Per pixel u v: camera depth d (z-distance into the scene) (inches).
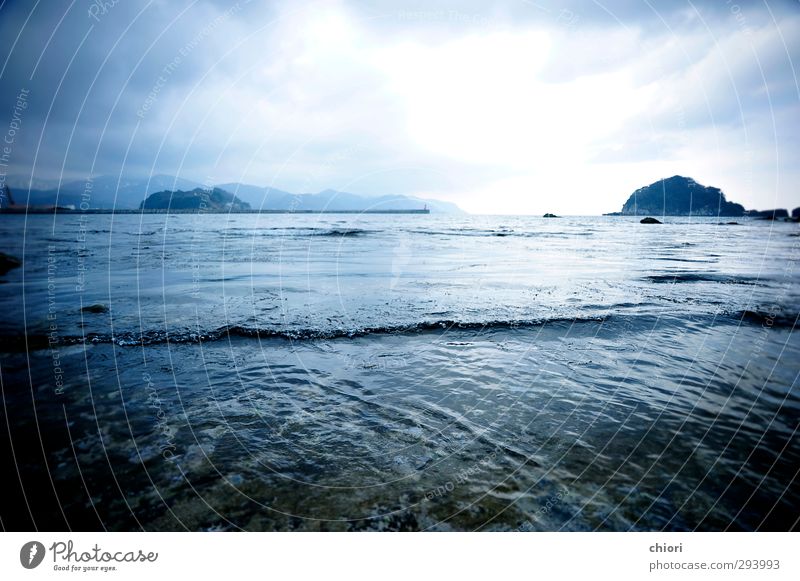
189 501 115.5
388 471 127.5
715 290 390.0
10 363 209.3
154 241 848.9
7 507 113.7
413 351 230.5
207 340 244.5
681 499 117.9
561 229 1470.2
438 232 1235.2
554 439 144.7
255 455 134.7
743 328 271.9
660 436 147.0
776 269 519.5
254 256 626.5
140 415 159.2
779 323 282.0
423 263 559.8
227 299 344.8
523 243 890.1
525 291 378.3
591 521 109.9
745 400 174.6
